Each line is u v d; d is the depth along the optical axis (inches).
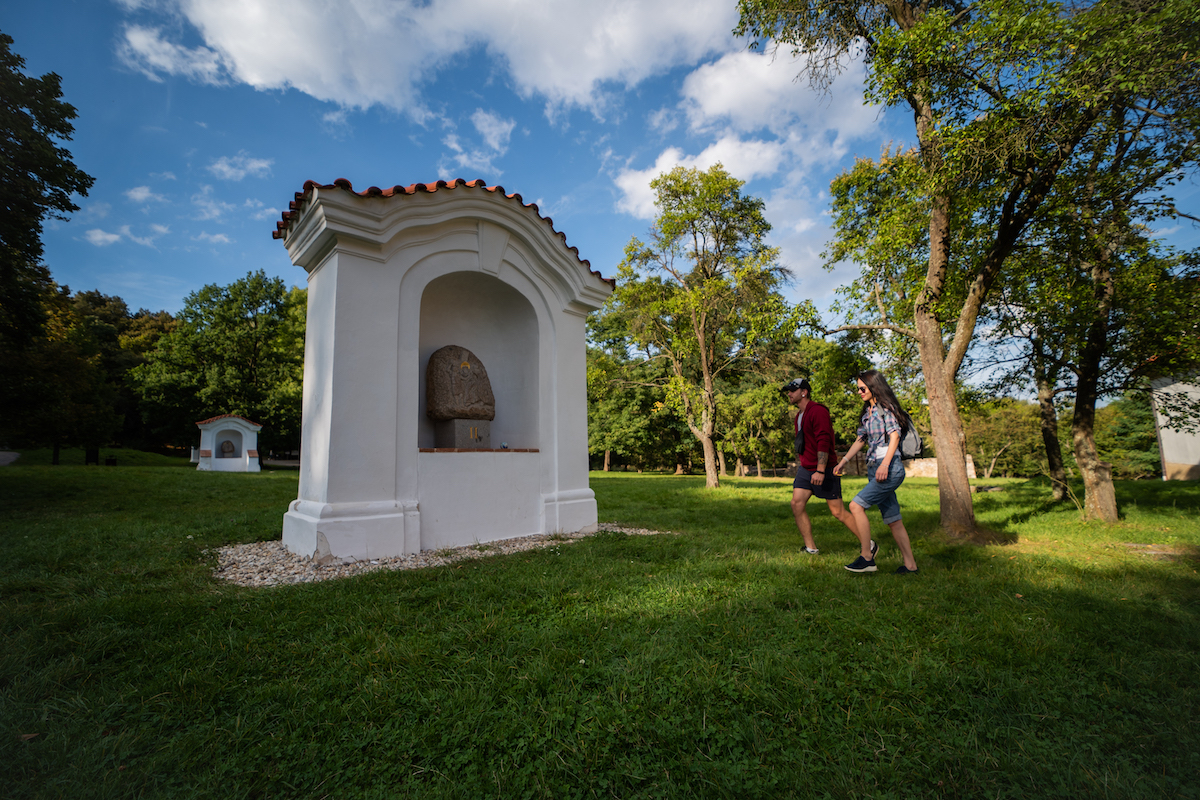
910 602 150.4
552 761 79.4
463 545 253.3
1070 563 206.2
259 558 218.7
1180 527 290.0
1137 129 260.8
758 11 305.9
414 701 96.3
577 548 239.0
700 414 802.8
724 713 91.9
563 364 310.3
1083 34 212.5
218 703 96.0
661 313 815.7
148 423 1333.7
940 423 284.7
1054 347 372.8
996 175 269.0
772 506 442.9
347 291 225.1
